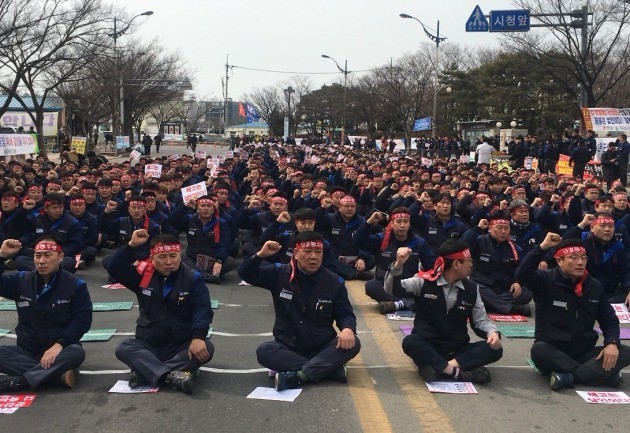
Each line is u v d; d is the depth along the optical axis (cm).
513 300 752
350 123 6372
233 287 892
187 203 947
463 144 3638
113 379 526
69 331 513
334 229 934
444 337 532
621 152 1980
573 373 512
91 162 2305
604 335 517
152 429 434
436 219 988
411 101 4769
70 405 473
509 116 4444
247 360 579
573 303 522
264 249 513
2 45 2058
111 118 4625
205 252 922
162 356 521
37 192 1010
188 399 484
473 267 782
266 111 7394
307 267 514
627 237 891
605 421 451
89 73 3369
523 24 2167
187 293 521
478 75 4853
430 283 528
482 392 502
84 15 2384
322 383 519
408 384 518
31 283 522
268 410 465
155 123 9406
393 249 761
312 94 6894
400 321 714
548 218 1049
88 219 995
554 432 433
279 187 1453
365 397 488
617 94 3684
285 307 524
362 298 816
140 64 4031
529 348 621
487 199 1050
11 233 965
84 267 977
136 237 511
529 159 2258
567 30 2527
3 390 496
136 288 528
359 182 1395
